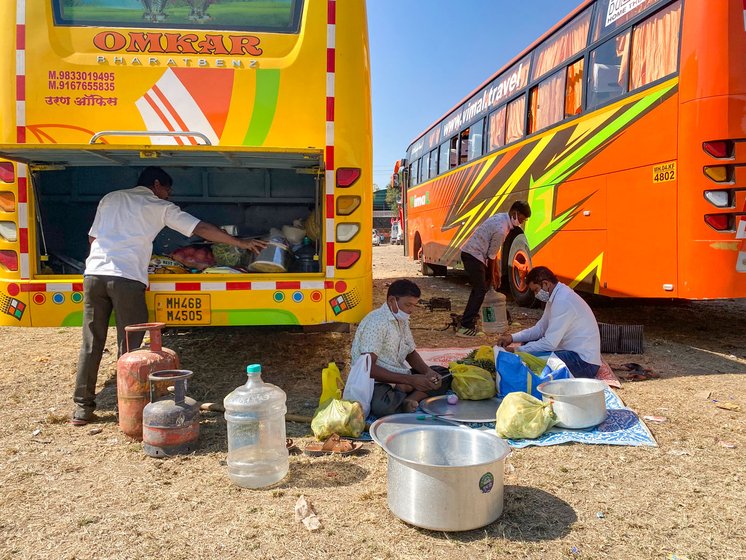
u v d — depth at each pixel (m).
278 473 3.24
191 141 4.46
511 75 9.56
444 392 4.74
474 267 7.41
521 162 8.99
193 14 4.47
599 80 6.96
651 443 3.75
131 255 4.18
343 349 6.54
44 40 4.36
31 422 4.21
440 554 2.54
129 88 4.43
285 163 4.70
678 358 6.05
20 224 4.40
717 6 5.33
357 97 4.54
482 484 2.69
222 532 2.72
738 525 2.78
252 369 3.37
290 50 4.53
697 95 5.41
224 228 5.83
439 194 13.80
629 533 2.71
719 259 5.39
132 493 3.12
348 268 4.55
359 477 3.31
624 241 6.39
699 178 5.43
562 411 3.96
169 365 3.94
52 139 4.38
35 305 4.39
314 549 2.59
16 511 2.92
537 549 2.58
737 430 4.00
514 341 5.34
